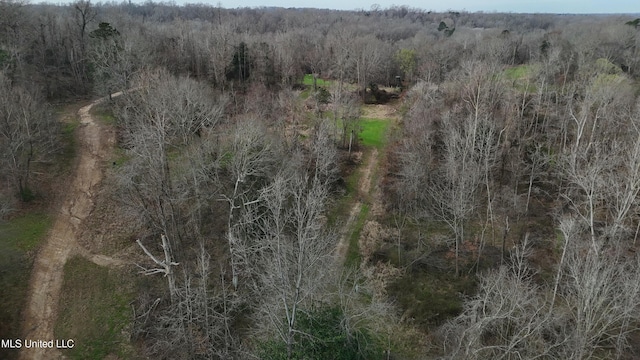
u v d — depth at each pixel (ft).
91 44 271.49
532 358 104.12
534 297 118.11
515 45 337.93
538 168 183.73
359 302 134.51
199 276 147.54
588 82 219.61
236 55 284.82
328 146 202.39
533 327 115.65
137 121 170.30
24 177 180.04
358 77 306.76
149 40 279.90
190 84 200.34
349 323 105.81
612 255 131.85
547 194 183.01
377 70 319.06
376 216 184.85
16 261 148.97
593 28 391.45
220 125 195.72
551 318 115.14
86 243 160.15
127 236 164.04
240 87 270.67
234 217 156.35
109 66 233.14
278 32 450.30
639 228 160.35
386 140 239.09
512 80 258.78
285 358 94.94
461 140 163.32
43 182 183.83
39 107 204.33
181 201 154.61
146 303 136.77
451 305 142.31
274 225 136.46
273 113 224.53
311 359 94.68
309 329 97.09
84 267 151.02
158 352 125.80
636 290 104.78
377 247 165.78
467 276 153.99
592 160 169.48
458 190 158.40
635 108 188.44
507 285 124.47
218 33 315.17
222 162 165.17
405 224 178.60
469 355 107.04
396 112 274.16
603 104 193.47
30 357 122.62
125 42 231.71
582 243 136.36
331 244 149.07
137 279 147.64
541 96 229.04
